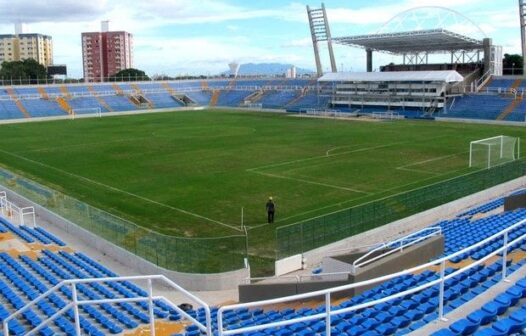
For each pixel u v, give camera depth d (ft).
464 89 344.49
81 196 147.84
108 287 78.07
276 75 511.40
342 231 103.91
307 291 69.87
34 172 182.60
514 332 34.58
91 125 319.06
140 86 447.01
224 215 126.93
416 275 61.57
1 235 106.73
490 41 351.25
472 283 50.19
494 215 103.35
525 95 320.50
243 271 87.35
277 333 49.49
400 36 325.21
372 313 49.14
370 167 179.01
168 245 90.74
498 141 191.83
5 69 538.88
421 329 37.37
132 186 158.51
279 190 149.79
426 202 124.67
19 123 337.11
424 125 296.10
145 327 60.80
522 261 52.80
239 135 265.75
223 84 478.18
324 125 303.48
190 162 193.77
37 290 73.00
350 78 375.45
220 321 31.40
